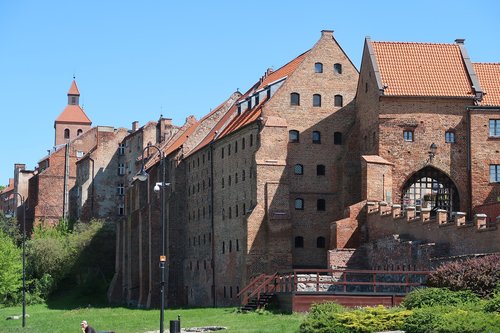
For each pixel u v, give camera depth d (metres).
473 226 63.94
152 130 144.88
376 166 82.81
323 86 92.56
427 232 70.62
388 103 84.31
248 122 92.62
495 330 40.91
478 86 85.12
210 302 103.56
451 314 45.00
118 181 161.50
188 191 115.06
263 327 57.28
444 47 88.25
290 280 71.44
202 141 116.44
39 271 135.12
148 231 120.81
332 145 92.12
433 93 84.44
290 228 88.38
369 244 79.69
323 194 91.50
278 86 97.06
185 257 115.44
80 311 101.75
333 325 49.50
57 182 171.75
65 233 152.75
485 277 53.31
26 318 93.69
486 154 84.25
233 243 96.25
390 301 62.44
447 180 84.50
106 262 139.62
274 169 89.00
